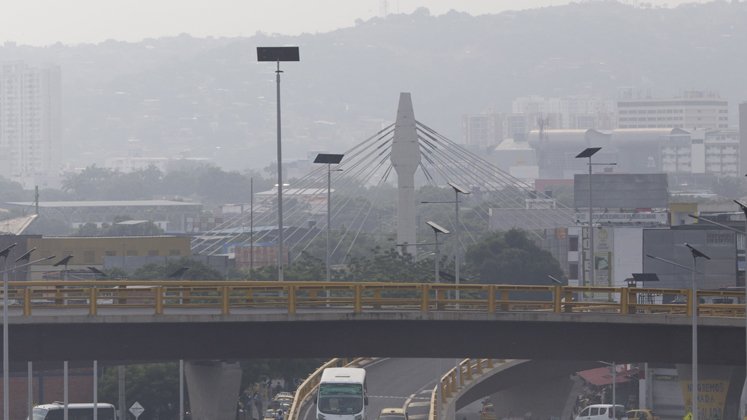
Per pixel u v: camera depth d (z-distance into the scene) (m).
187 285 197.38
